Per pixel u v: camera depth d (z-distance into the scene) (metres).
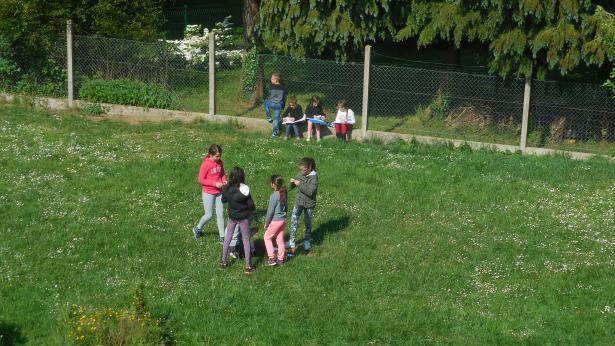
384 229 15.88
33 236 14.82
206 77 24.70
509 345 11.80
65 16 25.47
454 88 23.00
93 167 18.91
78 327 11.16
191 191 17.64
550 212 16.98
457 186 18.42
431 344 11.75
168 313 12.26
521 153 21.77
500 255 14.78
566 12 20.42
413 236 15.55
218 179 14.80
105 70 25.41
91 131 22.23
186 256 14.39
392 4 22.73
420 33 22.55
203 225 15.05
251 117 24.00
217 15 38.72
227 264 14.12
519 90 22.11
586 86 21.56
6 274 13.22
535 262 14.51
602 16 19.11
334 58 24.50
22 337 11.51
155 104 24.67
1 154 19.48
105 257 14.16
